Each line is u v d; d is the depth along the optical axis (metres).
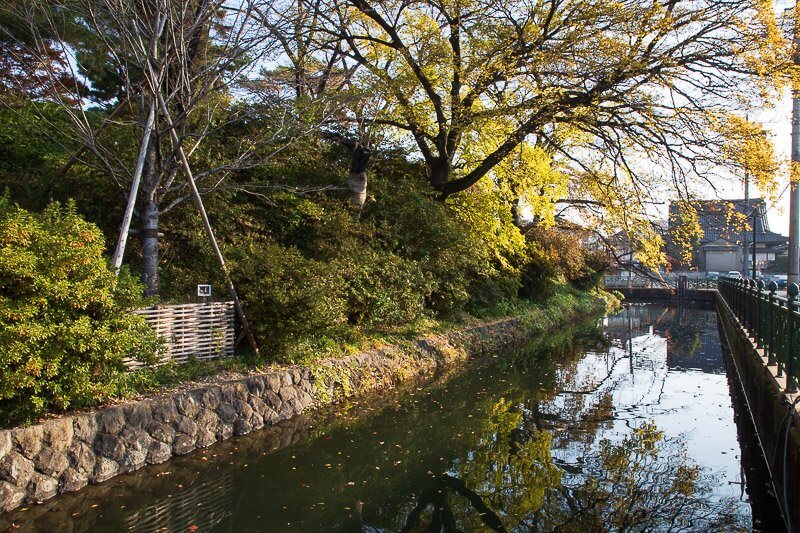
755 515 5.32
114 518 5.11
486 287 18.17
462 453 7.20
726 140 10.52
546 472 6.53
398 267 12.00
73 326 5.26
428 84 13.48
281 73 11.06
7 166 9.64
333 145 15.41
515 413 9.14
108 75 12.12
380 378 10.31
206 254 9.30
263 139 9.20
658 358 15.00
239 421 7.20
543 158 15.87
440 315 14.84
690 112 10.70
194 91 8.17
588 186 14.41
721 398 10.29
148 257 7.60
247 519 5.31
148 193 7.58
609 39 10.45
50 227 5.62
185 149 9.51
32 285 5.07
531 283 22.20
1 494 4.79
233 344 8.37
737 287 14.43
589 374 12.61
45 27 8.51
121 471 5.75
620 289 41.94
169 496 5.62
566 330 21.12
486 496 5.89
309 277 8.62
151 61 7.48
